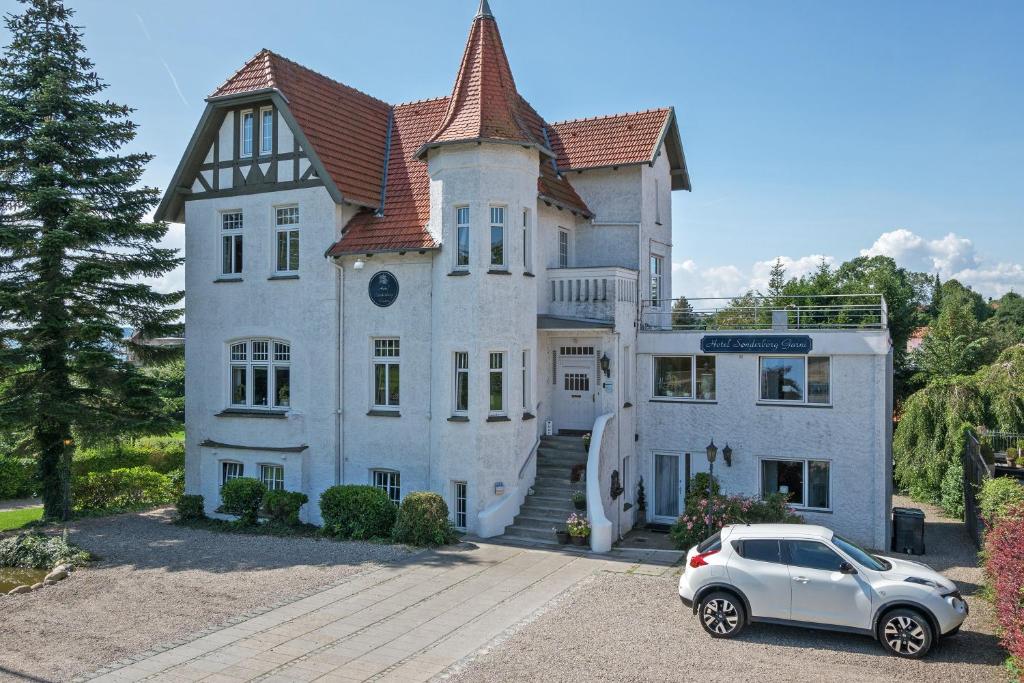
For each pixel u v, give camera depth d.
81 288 21.05
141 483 25.95
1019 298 76.06
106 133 21.77
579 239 24.20
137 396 21.45
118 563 16.28
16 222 20.66
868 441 19.73
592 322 20.41
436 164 19.28
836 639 11.55
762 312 23.83
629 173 23.69
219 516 21.83
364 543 17.67
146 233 21.52
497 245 19.11
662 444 22.20
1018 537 11.02
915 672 10.29
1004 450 24.28
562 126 25.78
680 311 22.89
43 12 21.22
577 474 19.36
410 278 19.81
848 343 19.84
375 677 10.34
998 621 11.25
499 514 18.42
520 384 19.34
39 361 21.06
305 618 12.67
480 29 20.39
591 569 15.64
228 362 22.31
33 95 20.81
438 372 19.20
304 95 21.45
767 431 20.91
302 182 20.78
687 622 12.38
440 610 13.04
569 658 10.88
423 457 19.67
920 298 74.50
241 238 22.05
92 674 10.48
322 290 20.61
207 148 22.36
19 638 11.84
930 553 18.78
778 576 11.45
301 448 20.77
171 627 12.29
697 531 16.61
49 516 21.44
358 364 20.47
